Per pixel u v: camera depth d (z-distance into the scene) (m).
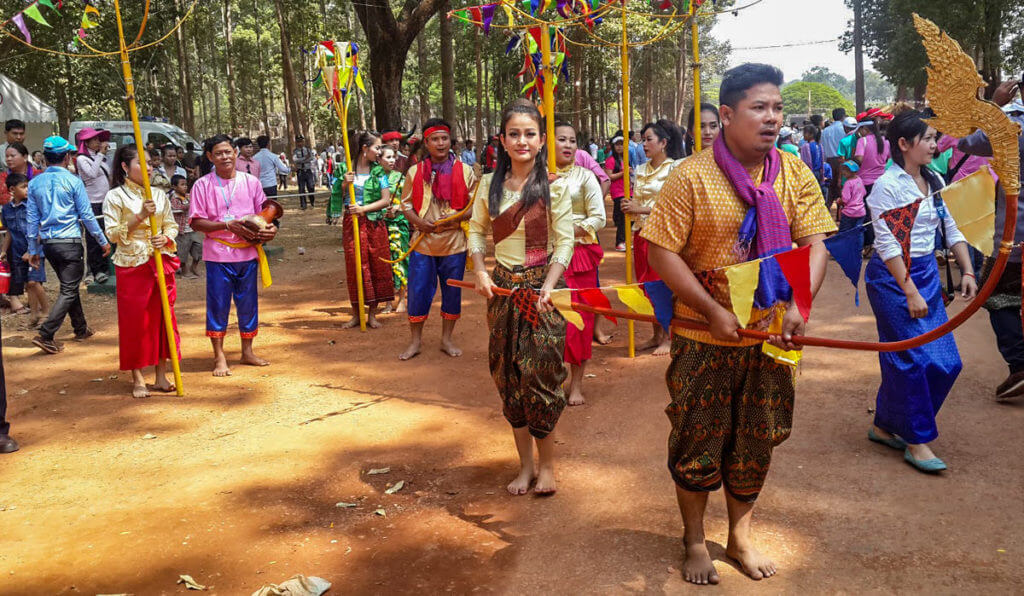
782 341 2.73
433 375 6.27
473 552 3.48
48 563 3.48
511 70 36.81
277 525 3.79
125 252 5.72
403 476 4.36
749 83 2.70
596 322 7.02
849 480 4.03
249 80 53.09
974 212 2.39
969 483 3.94
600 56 32.16
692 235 2.90
